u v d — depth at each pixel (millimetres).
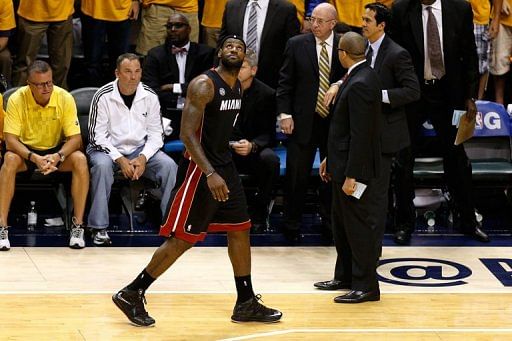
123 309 22266
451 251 29000
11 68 33250
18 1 33125
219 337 21688
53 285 24906
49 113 28859
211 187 21391
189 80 31625
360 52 23859
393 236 30391
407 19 29234
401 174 29375
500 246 29656
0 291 24281
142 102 29500
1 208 28047
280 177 30703
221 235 30141
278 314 22750
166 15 32906
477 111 31891
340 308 23875
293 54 29312
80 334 21594
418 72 29375
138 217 31375
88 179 28453
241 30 31125
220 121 21859
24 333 21531
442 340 21828
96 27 32438
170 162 29312
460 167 30156
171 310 23406
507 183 31594
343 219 24406
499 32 34531
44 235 29359
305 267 27188
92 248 28312
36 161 28156
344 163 24078
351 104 23625
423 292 25328
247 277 22750
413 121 29297
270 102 30219
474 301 24672
